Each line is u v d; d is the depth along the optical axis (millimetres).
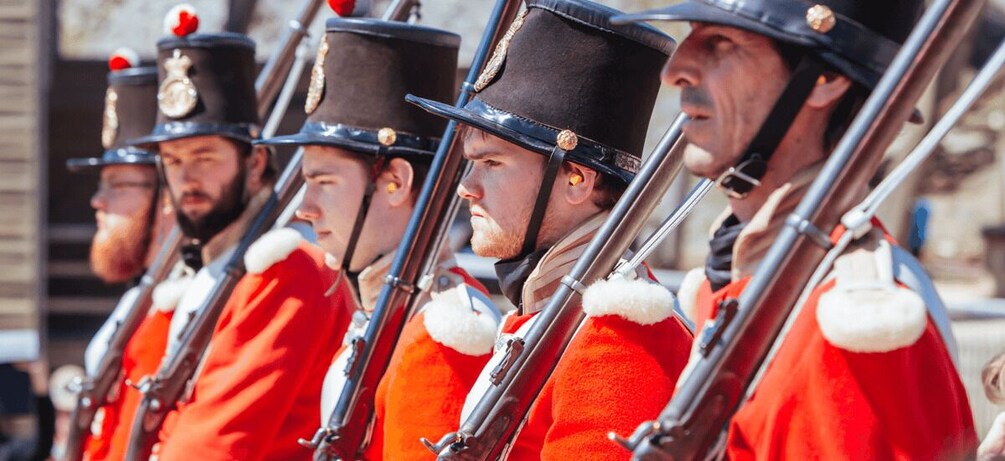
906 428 5379
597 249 7262
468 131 8250
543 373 7379
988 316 25531
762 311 5512
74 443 15008
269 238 11047
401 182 10148
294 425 10953
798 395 5516
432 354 8430
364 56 10188
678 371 7156
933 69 5305
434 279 9289
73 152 36406
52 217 36656
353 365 9172
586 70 7965
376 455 9266
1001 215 56969
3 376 19188
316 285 10992
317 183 10266
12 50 29375
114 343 14703
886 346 5355
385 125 10164
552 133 7922
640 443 5629
